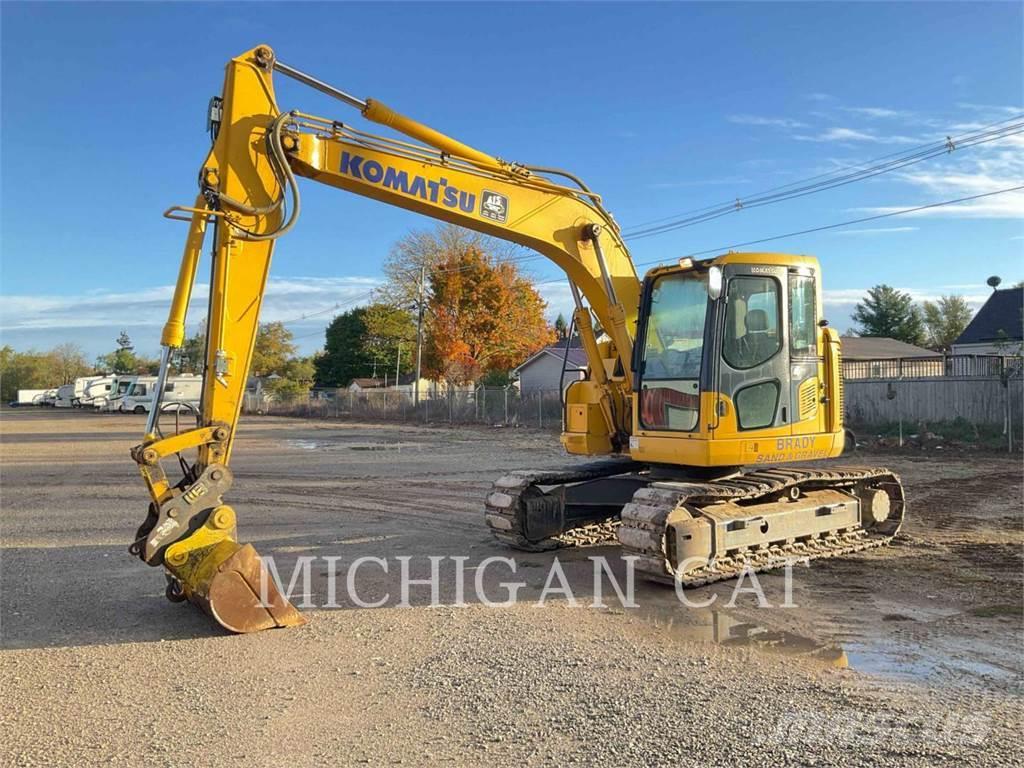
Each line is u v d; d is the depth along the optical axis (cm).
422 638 593
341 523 1107
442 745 412
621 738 417
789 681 497
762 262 770
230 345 638
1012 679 500
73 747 415
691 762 388
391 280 5550
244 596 609
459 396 3700
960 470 1541
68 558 892
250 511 1218
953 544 905
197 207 632
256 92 647
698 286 769
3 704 475
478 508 1238
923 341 6688
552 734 423
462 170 761
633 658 543
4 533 1052
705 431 734
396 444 2520
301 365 6875
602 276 851
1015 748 399
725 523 745
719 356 737
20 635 611
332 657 553
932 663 531
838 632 600
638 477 849
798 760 389
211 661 547
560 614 655
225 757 402
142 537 629
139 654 564
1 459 2139
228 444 634
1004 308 3825
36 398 8931
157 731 434
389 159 719
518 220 799
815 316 814
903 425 2111
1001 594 704
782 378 778
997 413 2003
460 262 4841
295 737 425
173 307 620
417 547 932
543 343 5075
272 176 651
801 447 789
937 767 379
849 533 885
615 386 884
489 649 565
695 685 491
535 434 2878
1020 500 1198
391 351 6150
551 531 901
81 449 2481
